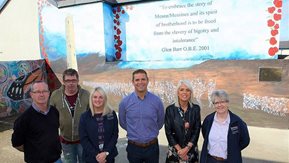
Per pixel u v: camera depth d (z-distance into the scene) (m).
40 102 2.80
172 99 8.23
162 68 8.34
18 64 9.70
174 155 3.19
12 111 9.35
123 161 4.80
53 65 10.97
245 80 7.11
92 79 9.71
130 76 8.86
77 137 3.61
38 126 2.80
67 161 3.70
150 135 3.30
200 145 5.60
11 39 13.14
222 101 2.85
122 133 6.54
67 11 10.06
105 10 9.26
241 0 7.57
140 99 3.30
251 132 6.48
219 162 2.90
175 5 8.55
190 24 8.38
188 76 7.94
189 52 8.51
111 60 9.70
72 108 3.57
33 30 12.12
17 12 12.61
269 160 4.75
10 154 5.33
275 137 6.04
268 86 6.80
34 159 2.81
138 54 9.40
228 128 2.86
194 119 3.17
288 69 6.52
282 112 6.67
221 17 7.91
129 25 9.45
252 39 7.57
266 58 7.45
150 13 8.99
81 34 9.81
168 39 8.80
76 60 10.09
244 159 4.80
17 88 9.58
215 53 8.12
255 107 7.02
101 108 3.09
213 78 7.57
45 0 10.81
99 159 2.94
